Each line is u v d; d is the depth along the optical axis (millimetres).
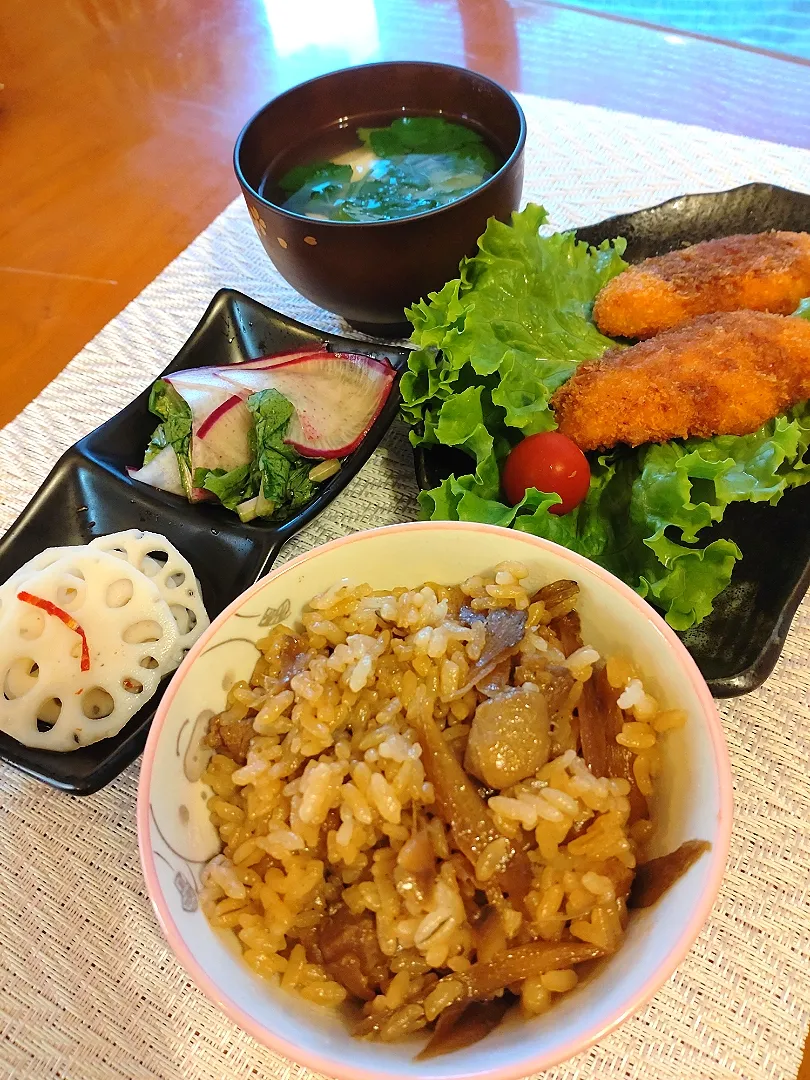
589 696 188
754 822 203
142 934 205
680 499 233
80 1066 189
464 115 327
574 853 166
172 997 195
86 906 212
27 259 410
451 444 249
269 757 183
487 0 500
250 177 310
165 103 494
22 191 454
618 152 390
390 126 331
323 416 289
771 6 497
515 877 167
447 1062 139
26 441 329
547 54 454
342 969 166
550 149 398
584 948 158
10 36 584
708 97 411
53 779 217
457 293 273
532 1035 142
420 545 199
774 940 186
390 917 164
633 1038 178
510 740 171
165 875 157
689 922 138
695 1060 174
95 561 246
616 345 303
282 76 491
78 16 592
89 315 377
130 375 347
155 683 240
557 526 248
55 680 235
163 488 287
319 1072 132
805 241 293
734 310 292
